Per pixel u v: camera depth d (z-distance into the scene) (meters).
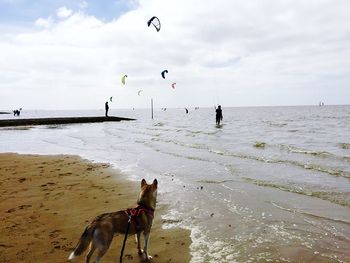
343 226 6.76
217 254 5.69
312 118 55.59
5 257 5.50
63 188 9.98
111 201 8.58
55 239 6.21
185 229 6.80
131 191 9.56
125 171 12.61
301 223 7.01
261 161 14.04
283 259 5.49
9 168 13.32
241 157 15.16
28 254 5.61
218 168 12.82
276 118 58.38
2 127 39.81
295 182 10.30
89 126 41.88
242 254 5.69
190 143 20.92
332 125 36.69
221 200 8.70
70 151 18.62
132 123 48.62
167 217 7.49
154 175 11.83
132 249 5.82
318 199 8.54
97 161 15.01
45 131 33.81
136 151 18.14
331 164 13.09
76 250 4.67
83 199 8.79
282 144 19.19
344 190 9.23
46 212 7.74
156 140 23.39
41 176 11.73
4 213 7.69
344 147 17.95
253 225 6.97
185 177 11.41
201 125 40.34
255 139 22.48
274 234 6.50
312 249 5.82
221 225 6.99
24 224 6.98
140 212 5.32
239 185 10.16
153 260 5.46
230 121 49.91
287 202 8.39
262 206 8.16
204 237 6.39
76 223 7.02
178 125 41.75
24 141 24.34
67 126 41.91
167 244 6.08
